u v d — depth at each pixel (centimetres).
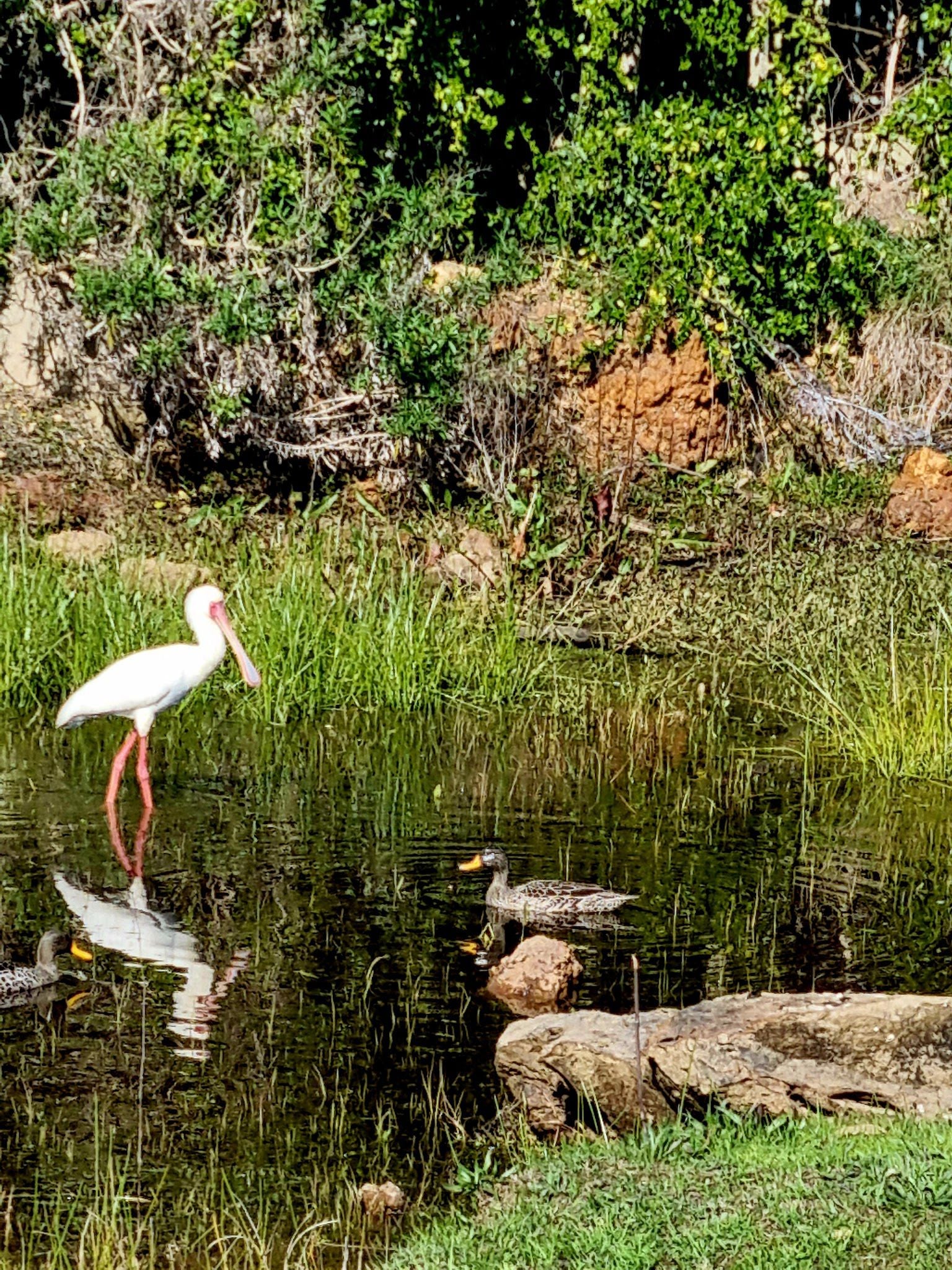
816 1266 585
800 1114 708
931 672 1480
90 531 1830
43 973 891
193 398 1992
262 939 951
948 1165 634
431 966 917
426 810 1189
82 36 1941
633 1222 626
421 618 1546
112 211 1925
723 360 2109
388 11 1950
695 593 1773
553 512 1917
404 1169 720
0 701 1402
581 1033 757
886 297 2206
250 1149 733
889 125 2219
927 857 1120
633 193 2130
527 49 2144
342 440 1988
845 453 2144
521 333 2055
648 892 1037
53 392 2081
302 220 1886
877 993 802
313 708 1429
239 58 1936
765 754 1349
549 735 1384
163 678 1220
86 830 1127
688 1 2155
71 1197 694
